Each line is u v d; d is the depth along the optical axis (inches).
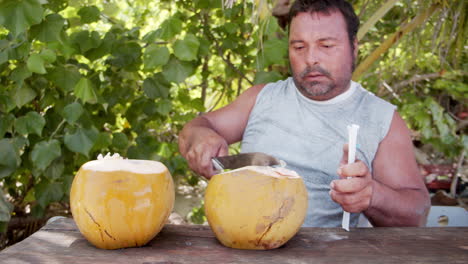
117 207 34.8
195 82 143.2
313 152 64.4
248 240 36.5
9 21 69.3
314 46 59.9
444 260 35.7
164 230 41.9
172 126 130.6
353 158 46.4
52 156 85.1
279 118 67.8
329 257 35.9
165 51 85.2
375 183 52.4
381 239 40.6
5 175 84.4
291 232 37.2
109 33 92.6
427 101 145.1
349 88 65.6
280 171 38.6
